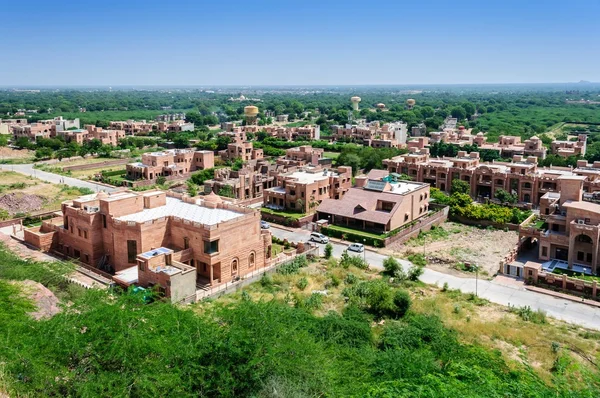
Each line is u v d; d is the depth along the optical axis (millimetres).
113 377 34219
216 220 77375
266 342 39719
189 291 67125
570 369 48281
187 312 46094
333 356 45188
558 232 90062
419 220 112000
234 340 39312
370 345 54438
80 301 43344
